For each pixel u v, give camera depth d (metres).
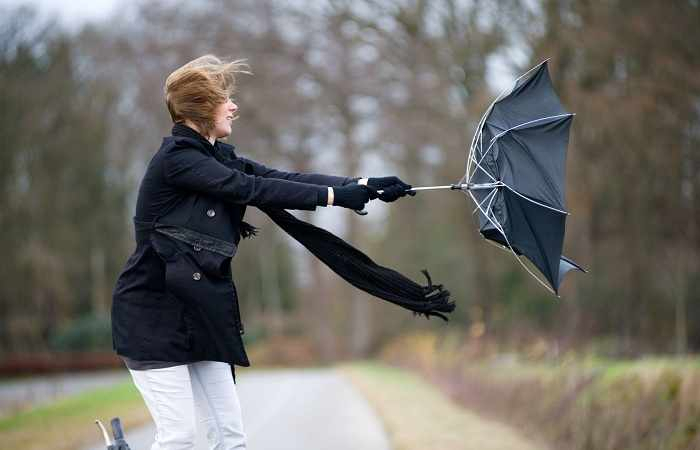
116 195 86.19
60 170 66.25
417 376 48.38
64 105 63.19
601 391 18.22
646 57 29.78
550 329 40.97
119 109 71.75
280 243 111.69
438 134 58.72
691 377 15.21
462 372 33.38
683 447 14.03
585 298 41.41
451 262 80.31
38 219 65.00
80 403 30.83
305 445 19.58
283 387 40.25
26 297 68.88
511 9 38.88
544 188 8.57
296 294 115.50
